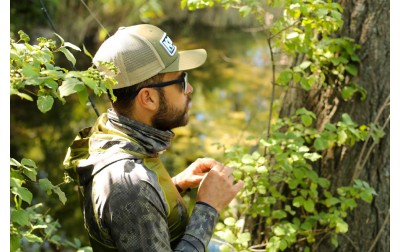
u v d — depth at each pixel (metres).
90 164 1.63
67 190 4.86
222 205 1.70
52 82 1.40
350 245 2.73
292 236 2.51
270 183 2.77
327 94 2.73
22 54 1.47
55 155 5.59
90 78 1.41
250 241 2.81
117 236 1.54
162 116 1.70
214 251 3.18
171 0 10.44
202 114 7.07
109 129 1.69
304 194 2.58
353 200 2.54
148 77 1.65
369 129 2.64
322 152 2.72
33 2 7.32
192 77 8.42
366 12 2.69
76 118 6.35
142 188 1.54
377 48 2.68
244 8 2.52
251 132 5.88
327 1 2.63
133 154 1.64
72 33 8.44
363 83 2.69
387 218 2.67
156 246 1.52
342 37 2.70
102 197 1.56
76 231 4.30
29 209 2.37
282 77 2.58
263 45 9.32
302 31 2.62
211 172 1.73
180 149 5.93
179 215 1.68
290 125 2.69
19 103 6.51
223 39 10.25
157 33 1.71
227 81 8.25
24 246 3.16
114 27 8.89
